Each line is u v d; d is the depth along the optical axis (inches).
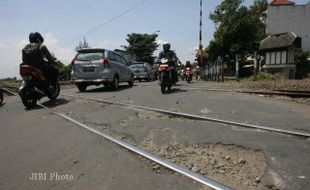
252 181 140.9
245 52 1668.3
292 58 1316.4
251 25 1672.0
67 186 144.9
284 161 160.6
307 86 582.6
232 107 313.1
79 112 322.3
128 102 367.6
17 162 181.8
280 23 1937.7
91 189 140.1
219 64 876.6
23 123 290.5
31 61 371.2
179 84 689.6
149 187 137.9
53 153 191.6
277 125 234.8
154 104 344.2
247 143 190.2
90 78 520.7
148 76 1039.6
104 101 379.9
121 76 585.9
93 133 228.7
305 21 1899.6
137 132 226.5
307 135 199.9
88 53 530.6
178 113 276.8
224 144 191.0
